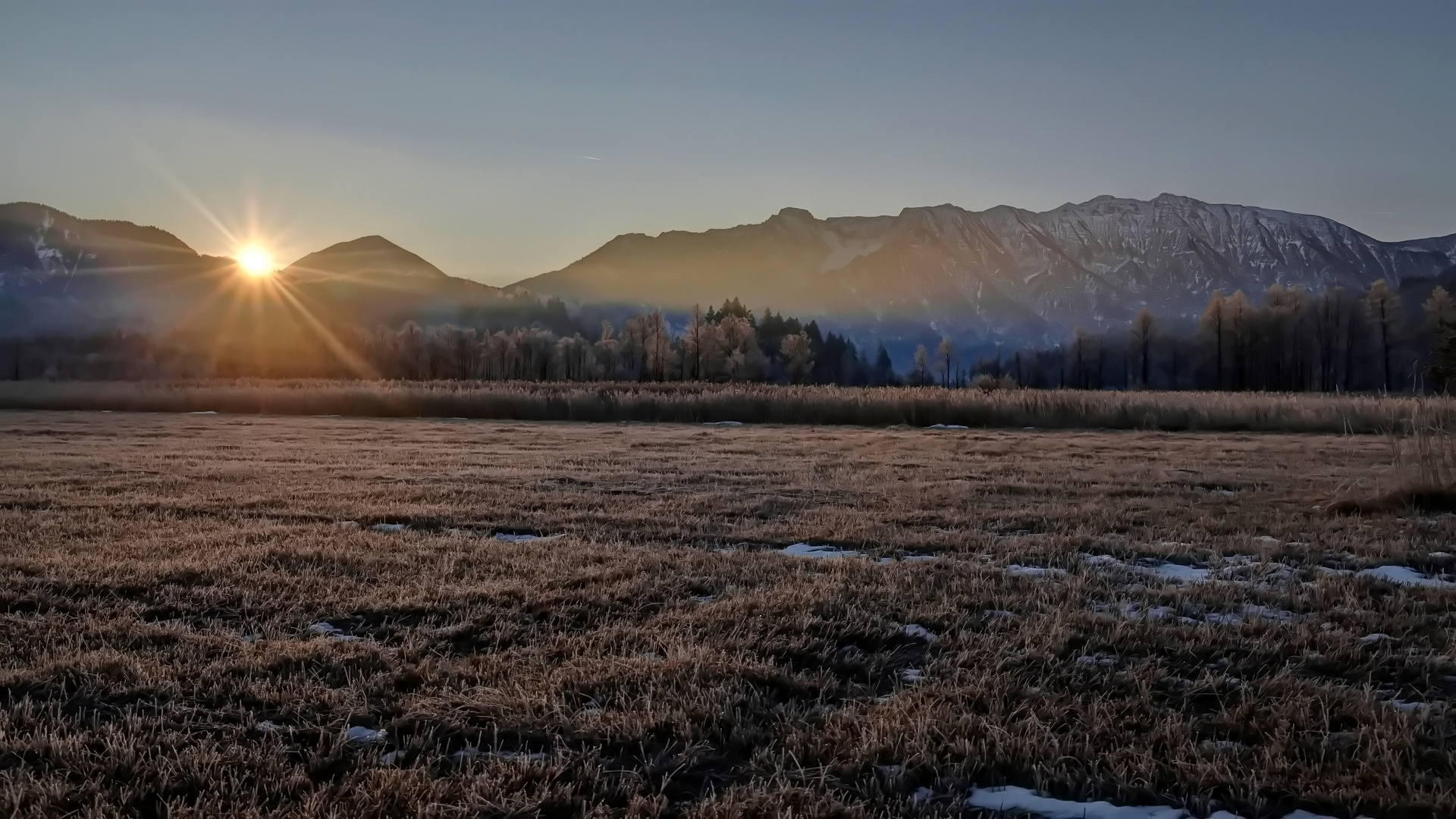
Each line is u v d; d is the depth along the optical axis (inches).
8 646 210.8
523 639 224.4
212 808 138.5
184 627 228.2
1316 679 196.1
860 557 319.9
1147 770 153.9
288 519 398.6
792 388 1556.3
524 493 485.1
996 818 141.7
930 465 661.3
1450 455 451.2
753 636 221.0
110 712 178.4
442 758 158.9
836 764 156.1
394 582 280.1
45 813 137.7
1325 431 1091.3
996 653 212.5
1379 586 278.7
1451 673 203.2
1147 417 1152.8
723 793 148.0
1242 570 303.4
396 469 612.1
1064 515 417.7
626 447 818.8
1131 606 259.4
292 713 177.8
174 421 1240.8
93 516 396.8
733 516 418.3
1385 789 144.9
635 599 260.1
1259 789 147.4
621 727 169.9
